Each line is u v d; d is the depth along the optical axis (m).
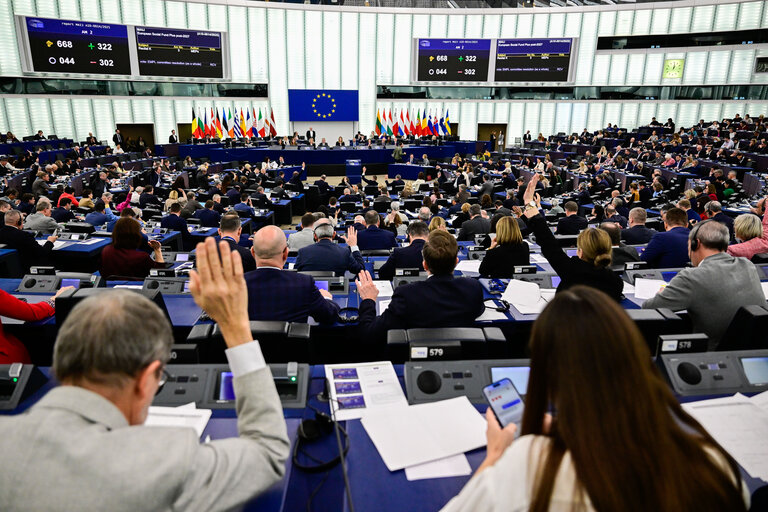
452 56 21.66
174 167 16.61
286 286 2.36
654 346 2.17
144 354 0.82
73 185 11.99
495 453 0.95
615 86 22.19
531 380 0.79
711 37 20.09
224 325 1.00
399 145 19.89
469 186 13.78
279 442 0.96
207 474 0.79
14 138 15.65
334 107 22.14
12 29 16.62
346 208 10.15
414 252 3.78
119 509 0.71
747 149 15.42
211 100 20.80
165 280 3.21
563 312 0.75
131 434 0.79
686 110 21.25
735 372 1.71
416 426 1.49
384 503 1.21
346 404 1.61
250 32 20.78
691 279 2.33
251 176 14.37
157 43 18.56
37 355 2.78
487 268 3.60
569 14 21.84
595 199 11.56
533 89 23.08
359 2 23.64
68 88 17.91
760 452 1.36
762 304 2.29
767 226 3.94
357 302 3.04
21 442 0.74
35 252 5.08
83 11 17.89
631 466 0.65
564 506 0.66
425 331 1.97
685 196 9.06
